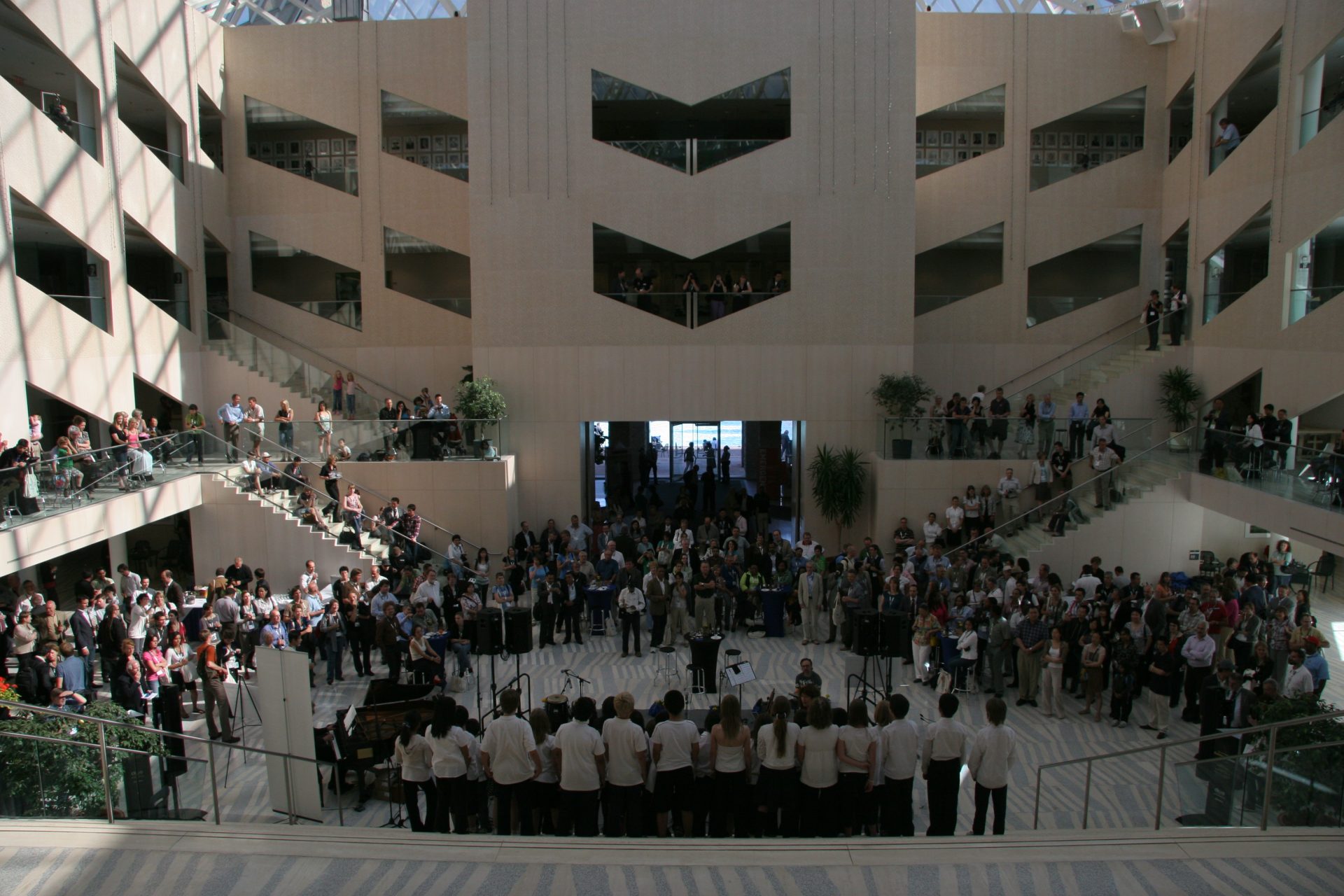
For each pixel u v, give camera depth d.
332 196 24.42
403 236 24.70
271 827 6.72
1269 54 19.42
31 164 16.84
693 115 25.42
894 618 12.70
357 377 24.84
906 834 7.97
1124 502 18.86
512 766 7.58
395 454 20.83
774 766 7.73
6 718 9.41
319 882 5.81
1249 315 19.64
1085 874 5.96
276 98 24.17
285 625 14.76
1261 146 19.22
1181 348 21.97
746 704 14.20
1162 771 9.01
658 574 16.81
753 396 22.00
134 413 18.33
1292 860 6.13
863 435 21.98
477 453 20.91
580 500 22.42
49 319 17.30
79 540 15.48
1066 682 14.73
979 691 14.72
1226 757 7.86
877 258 21.67
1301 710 9.13
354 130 24.12
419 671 14.02
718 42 21.30
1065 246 23.97
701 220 21.62
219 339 22.98
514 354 22.03
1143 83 23.47
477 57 21.48
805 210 21.59
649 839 6.54
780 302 21.78
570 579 17.34
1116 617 14.52
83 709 9.48
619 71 21.41
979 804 7.94
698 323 21.91
